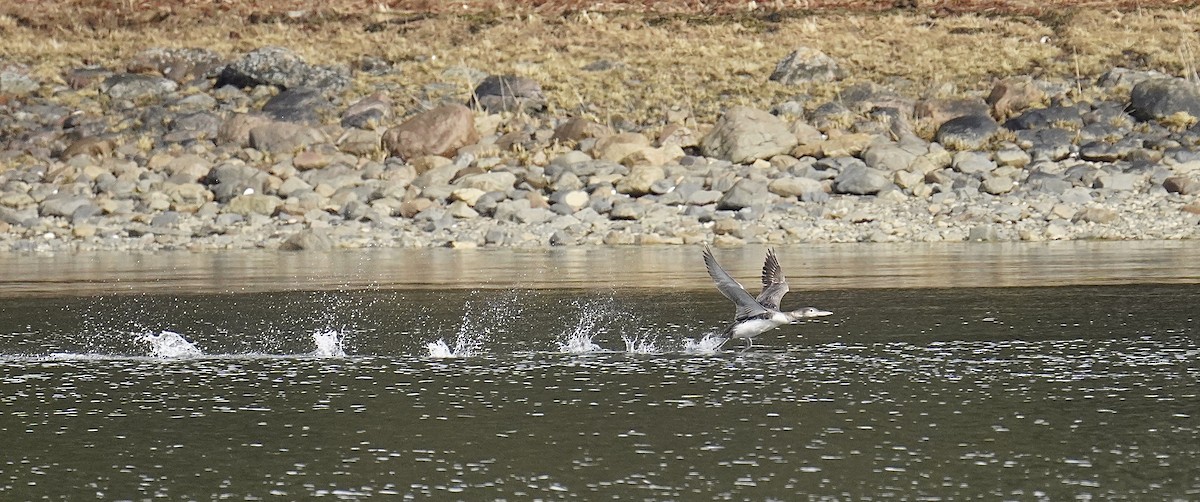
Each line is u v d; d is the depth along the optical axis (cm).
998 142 4681
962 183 4125
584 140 4791
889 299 2330
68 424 1393
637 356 1791
